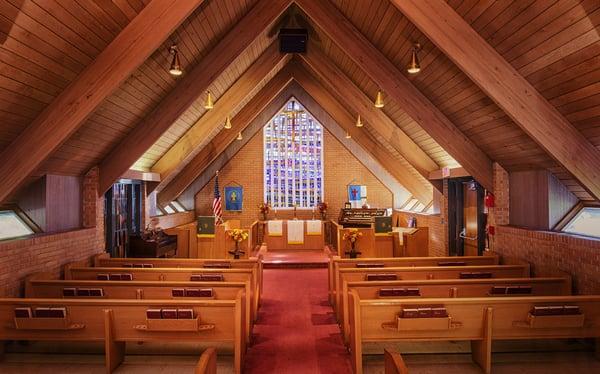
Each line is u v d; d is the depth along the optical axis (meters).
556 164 5.69
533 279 5.11
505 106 4.84
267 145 15.48
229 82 9.06
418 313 3.91
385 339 4.02
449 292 5.00
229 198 15.26
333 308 6.48
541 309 4.00
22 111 4.67
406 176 12.02
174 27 4.83
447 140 7.02
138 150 7.16
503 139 6.23
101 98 4.89
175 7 4.80
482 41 4.79
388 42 6.42
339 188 15.40
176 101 7.02
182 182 12.16
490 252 7.21
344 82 9.25
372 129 10.95
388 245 10.28
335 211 15.39
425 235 10.20
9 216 5.90
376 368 4.23
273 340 5.17
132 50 4.82
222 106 9.54
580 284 5.12
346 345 4.84
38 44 4.01
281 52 8.55
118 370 4.08
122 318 4.03
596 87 4.16
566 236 5.39
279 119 15.52
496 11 4.31
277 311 6.44
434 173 9.73
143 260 6.78
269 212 15.30
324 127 14.85
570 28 3.82
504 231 6.86
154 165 10.06
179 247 10.61
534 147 5.75
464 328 4.03
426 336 4.02
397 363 2.17
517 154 6.31
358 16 6.50
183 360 4.35
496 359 4.38
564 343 4.80
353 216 13.68
